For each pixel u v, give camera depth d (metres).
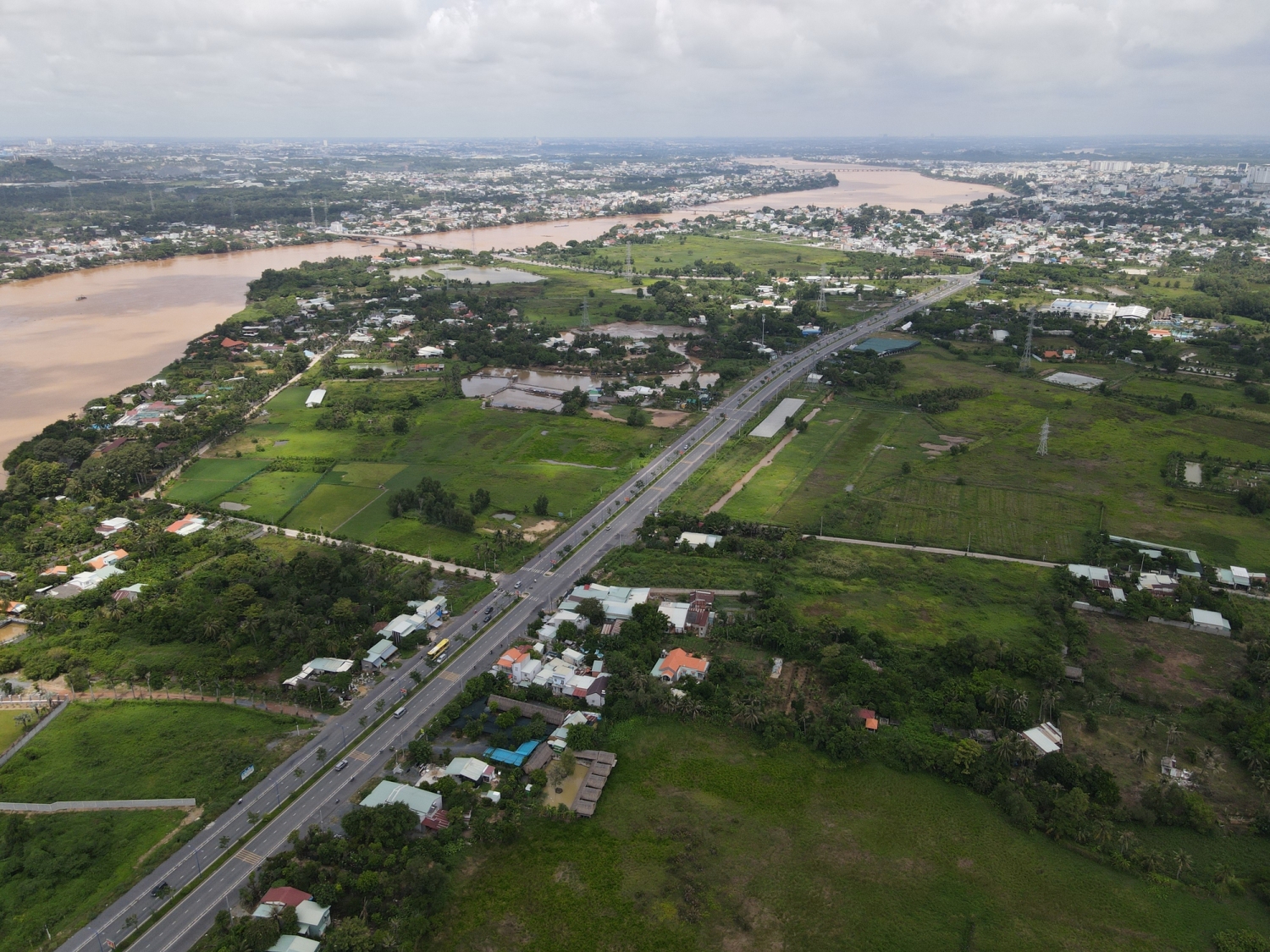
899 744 164.75
